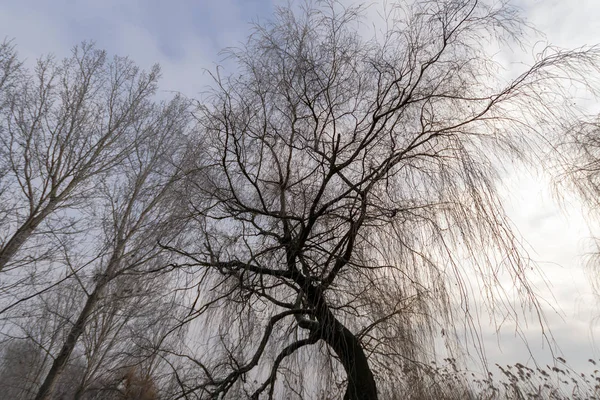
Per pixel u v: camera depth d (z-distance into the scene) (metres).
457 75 5.09
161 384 4.44
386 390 4.56
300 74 5.30
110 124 10.03
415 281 4.64
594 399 5.93
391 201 4.85
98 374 4.95
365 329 4.61
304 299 4.75
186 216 5.10
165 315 4.88
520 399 5.11
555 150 5.36
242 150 5.22
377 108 4.76
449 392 4.34
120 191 9.16
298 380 4.27
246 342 4.55
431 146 5.02
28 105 8.93
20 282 7.66
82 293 8.07
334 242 5.00
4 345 7.99
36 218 8.40
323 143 5.04
